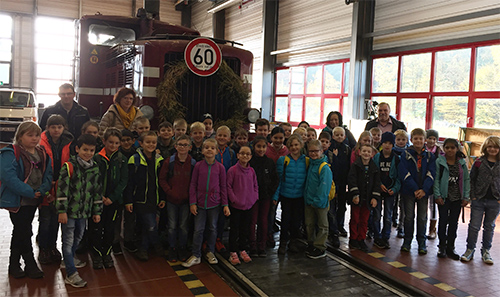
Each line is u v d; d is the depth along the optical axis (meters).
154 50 4.50
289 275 3.21
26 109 9.35
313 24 10.23
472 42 6.64
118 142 3.23
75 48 6.82
